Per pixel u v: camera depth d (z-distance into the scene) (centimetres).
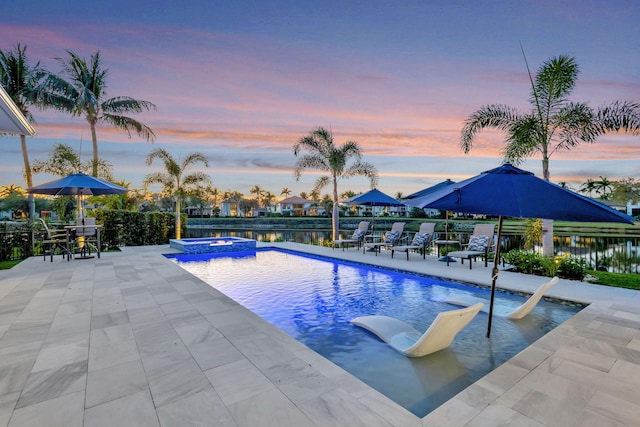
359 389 249
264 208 8131
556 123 821
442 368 323
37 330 373
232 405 227
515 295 591
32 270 750
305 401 232
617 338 362
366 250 1204
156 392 244
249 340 346
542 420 215
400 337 396
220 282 738
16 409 221
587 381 268
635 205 2544
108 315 427
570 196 308
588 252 1136
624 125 752
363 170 1453
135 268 777
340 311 526
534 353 323
